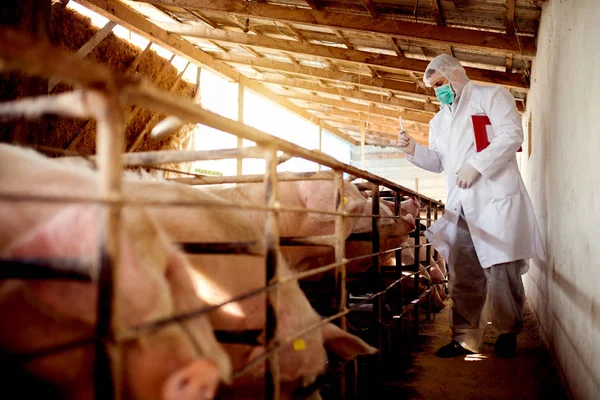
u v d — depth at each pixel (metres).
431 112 9.42
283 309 1.52
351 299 5.09
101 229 0.75
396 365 2.91
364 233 2.83
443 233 3.39
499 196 3.11
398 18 5.68
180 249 1.37
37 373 0.88
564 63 2.89
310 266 2.94
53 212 0.91
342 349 1.65
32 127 3.74
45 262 0.81
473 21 5.23
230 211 1.70
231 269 1.59
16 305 0.88
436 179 15.45
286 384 1.48
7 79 3.82
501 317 3.14
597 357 1.87
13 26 3.83
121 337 0.75
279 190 2.93
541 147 4.09
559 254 2.95
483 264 3.12
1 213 0.93
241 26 7.48
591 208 2.01
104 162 0.74
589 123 2.07
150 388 0.84
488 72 6.04
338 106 10.93
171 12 7.63
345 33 6.74
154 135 1.16
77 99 0.74
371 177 2.29
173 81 8.41
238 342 1.44
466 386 2.60
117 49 7.10
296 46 7.36
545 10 4.15
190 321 1.03
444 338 3.75
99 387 0.75
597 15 1.96
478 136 3.24
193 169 8.70
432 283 5.05
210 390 0.84
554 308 3.15
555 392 2.53
